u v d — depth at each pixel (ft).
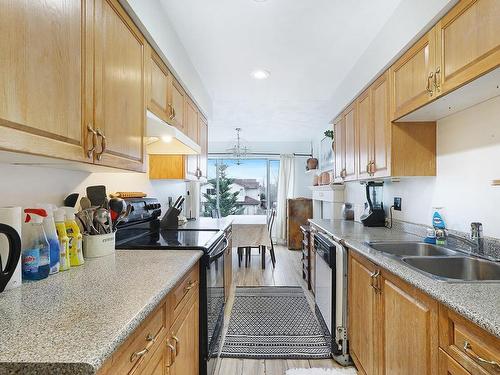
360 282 6.07
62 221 3.99
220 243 7.14
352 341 6.61
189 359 4.85
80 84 3.29
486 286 3.53
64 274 3.76
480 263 4.90
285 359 7.08
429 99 5.18
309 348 7.53
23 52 2.48
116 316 2.52
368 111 7.96
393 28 6.21
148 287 3.26
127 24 4.51
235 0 5.82
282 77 9.83
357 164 8.84
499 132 5.03
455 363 3.12
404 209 8.13
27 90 2.52
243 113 14.61
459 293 3.28
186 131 8.27
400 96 6.25
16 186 3.91
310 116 15.19
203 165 11.08
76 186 5.12
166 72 6.51
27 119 2.52
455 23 4.49
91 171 5.32
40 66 2.68
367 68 7.70
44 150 2.72
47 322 2.40
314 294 10.52
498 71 3.90
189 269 4.65
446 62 4.70
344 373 6.47
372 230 8.50
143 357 2.97
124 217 5.66
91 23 3.51
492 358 2.61
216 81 10.21
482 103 5.36
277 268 15.25
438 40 4.89
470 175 5.68
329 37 7.25
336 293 7.03
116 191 6.73
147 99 5.34
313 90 11.16
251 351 7.38
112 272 3.88
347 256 6.89
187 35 7.09
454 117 6.10
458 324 3.11
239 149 23.24
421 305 3.79
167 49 6.23
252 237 15.17
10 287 3.15
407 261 5.02
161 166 8.70
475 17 4.07
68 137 3.08
